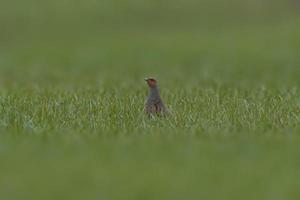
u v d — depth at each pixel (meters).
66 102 46.34
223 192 25.23
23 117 40.47
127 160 29.86
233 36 158.12
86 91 56.16
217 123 38.59
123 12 188.75
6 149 31.84
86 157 30.36
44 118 40.28
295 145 32.56
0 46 159.00
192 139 34.06
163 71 102.06
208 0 198.12
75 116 40.91
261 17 184.62
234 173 27.73
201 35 162.38
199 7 192.38
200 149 31.75
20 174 27.92
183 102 47.09
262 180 26.70
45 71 102.88
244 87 62.78
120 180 26.94
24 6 191.50
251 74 91.81
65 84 71.56
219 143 33.06
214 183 26.41
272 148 31.98
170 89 60.44
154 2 195.00
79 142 33.25
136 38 160.75
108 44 151.50
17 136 34.75
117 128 37.03
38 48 149.88
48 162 29.61
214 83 70.19
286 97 51.06
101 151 31.39
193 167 28.64
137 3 194.62
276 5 193.38
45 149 31.84
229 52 131.25
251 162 29.44
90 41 159.25
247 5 194.12
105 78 84.50
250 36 157.00
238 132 36.09
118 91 56.34
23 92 56.59
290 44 141.00
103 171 28.14
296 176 27.25
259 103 46.31
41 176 27.59
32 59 128.38
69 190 25.80
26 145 32.66
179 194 25.11
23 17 183.75
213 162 29.44
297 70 97.25
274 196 24.72
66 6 192.62
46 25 178.88
